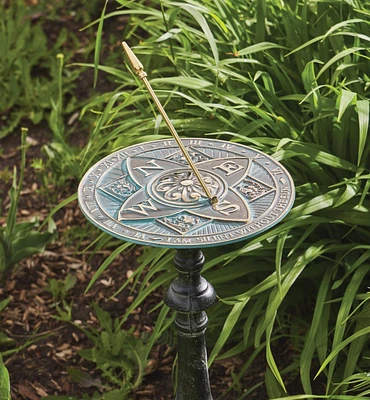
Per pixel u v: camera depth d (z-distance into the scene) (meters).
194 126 2.94
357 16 2.91
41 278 3.47
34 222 3.47
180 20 3.45
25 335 3.19
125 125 3.02
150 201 2.08
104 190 2.13
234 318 2.52
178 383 2.33
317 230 2.85
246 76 3.07
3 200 3.93
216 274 2.79
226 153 2.28
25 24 4.81
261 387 2.86
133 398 2.88
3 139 4.32
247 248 2.59
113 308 3.29
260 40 3.04
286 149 2.67
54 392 2.94
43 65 4.71
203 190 2.11
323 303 2.55
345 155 2.79
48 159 4.14
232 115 2.86
